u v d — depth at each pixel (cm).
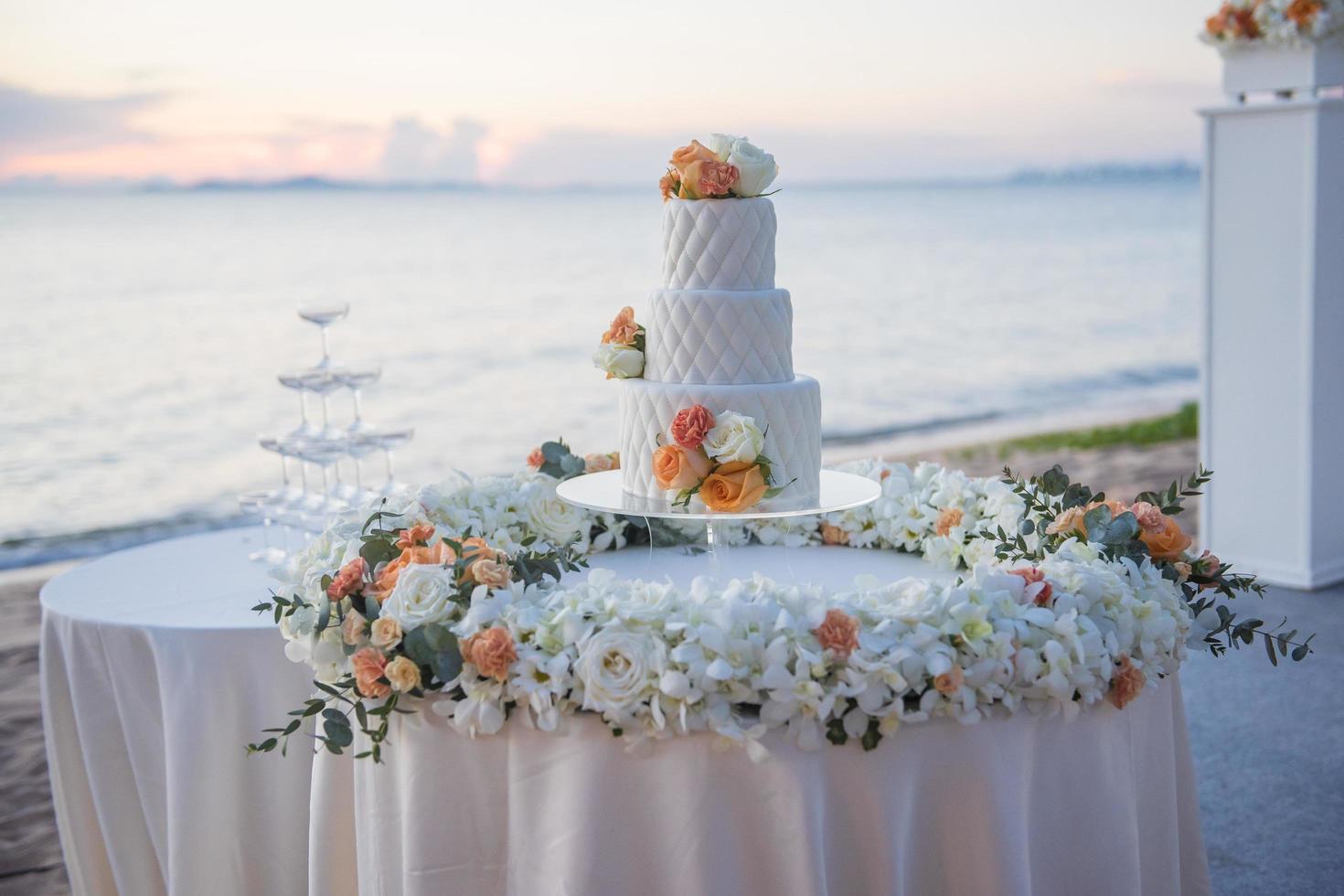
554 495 265
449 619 187
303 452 277
